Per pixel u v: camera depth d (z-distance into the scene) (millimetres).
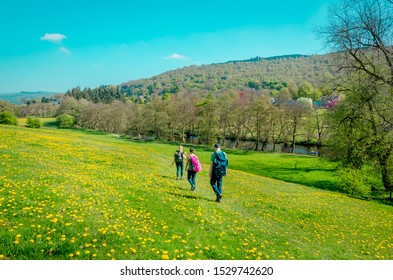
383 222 19219
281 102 95688
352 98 34000
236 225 12047
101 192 13078
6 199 10070
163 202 12984
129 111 123000
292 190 28031
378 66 31047
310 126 78688
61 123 137000
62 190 12188
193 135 116062
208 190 18875
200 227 10797
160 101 108188
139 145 74938
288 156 67688
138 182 16406
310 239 12758
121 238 8523
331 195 28062
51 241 7684
